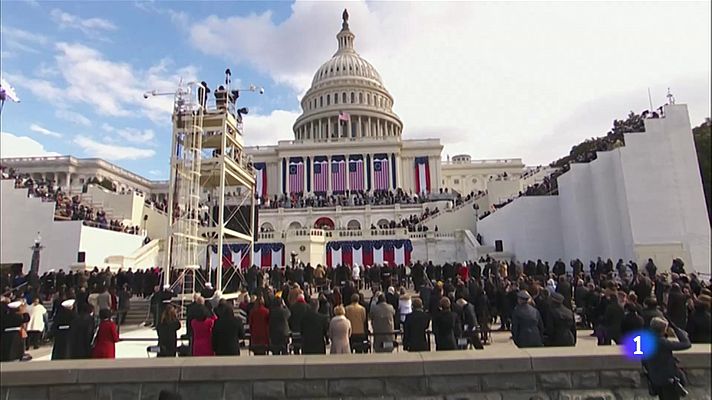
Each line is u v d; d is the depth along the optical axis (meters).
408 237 41.97
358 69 109.38
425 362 7.22
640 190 26.77
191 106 20.03
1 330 10.27
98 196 46.91
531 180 54.00
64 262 32.09
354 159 83.88
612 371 7.29
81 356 8.58
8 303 10.80
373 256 41.09
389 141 83.81
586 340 13.06
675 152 26.78
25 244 32.59
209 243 21.36
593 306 13.70
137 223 47.06
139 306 20.47
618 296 10.63
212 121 20.23
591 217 30.78
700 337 8.20
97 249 34.31
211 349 8.94
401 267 29.61
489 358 7.27
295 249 39.84
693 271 24.45
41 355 12.38
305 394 7.15
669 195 26.41
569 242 32.47
